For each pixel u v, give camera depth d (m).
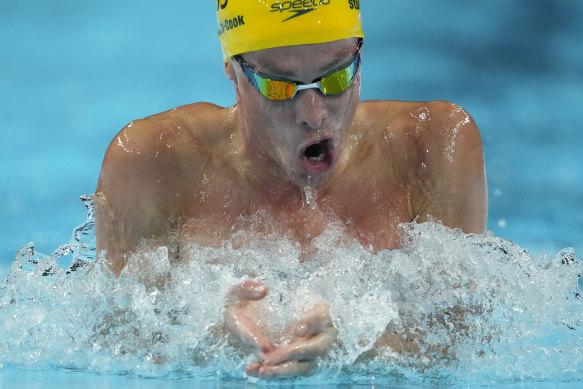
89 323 7.35
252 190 7.91
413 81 23.83
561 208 16.64
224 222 7.86
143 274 7.50
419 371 6.63
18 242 14.43
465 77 24.12
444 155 8.02
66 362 7.09
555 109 22.06
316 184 7.57
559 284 7.65
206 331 6.70
